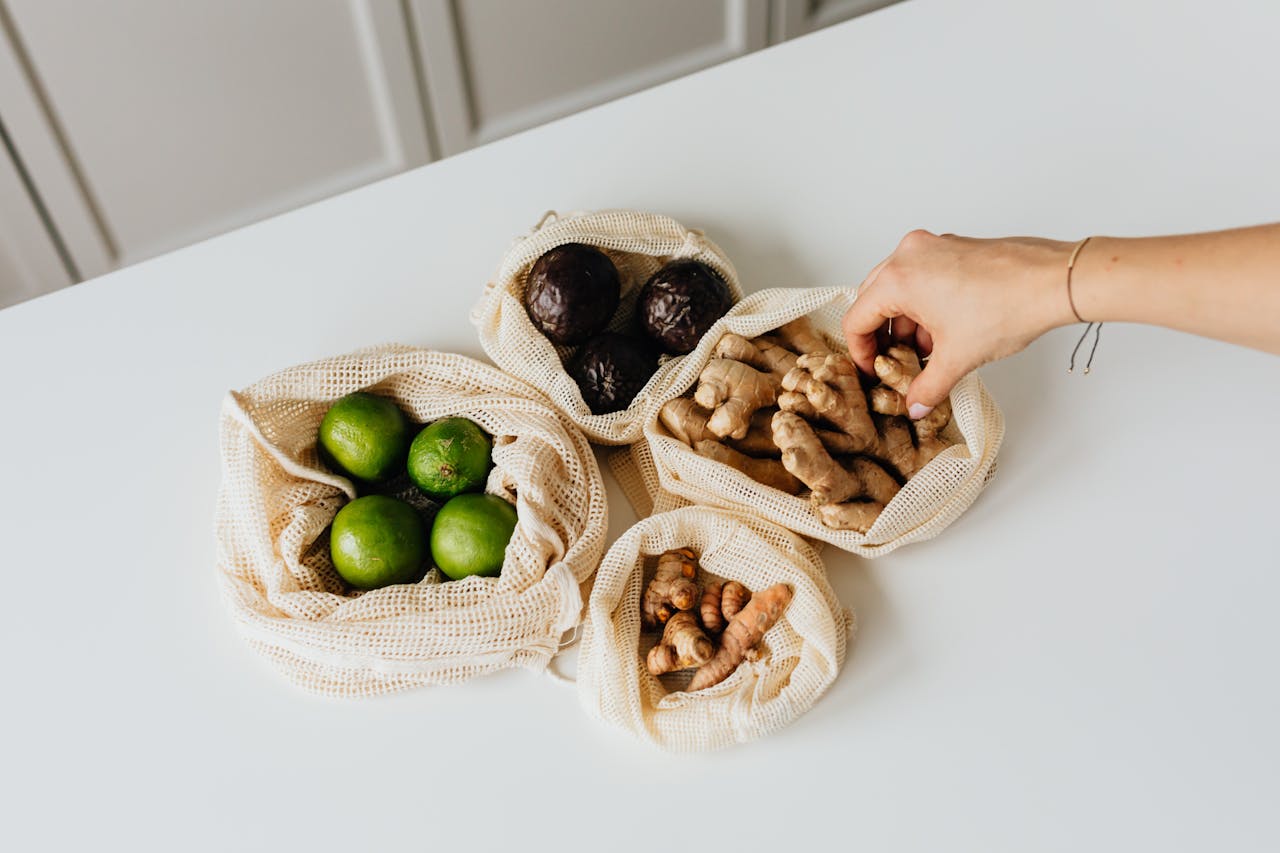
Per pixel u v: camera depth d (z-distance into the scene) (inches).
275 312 35.3
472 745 28.9
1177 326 26.3
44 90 49.1
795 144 36.7
